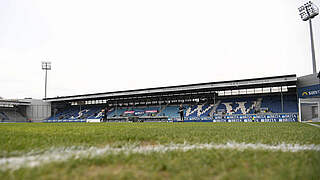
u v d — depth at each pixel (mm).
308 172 2730
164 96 59906
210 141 5777
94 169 3039
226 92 54906
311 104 38219
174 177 2654
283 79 41844
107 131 9594
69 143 5121
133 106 63094
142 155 3934
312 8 51344
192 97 57344
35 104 69375
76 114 65500
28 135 7094
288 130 10492
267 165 3160
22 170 2883
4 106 68000
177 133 8227
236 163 3258
